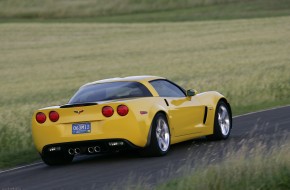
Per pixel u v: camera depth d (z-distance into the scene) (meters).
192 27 178.75
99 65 113.81
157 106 25.52
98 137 24.34
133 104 24.58
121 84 26.52
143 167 22.84
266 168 17.20
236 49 124.50
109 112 24.28
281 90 55.09
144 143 24.75
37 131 25.23
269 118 38.31
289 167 17.17
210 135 29.56
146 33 172.00
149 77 27.48
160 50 134.25
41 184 21.08
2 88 88.06
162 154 25.41
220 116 29.91
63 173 23.33
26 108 45.25
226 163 17.75
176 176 19.69
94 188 19.14
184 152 26.16
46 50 148.62
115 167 23.52
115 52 136.62
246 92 52.94
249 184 16.30
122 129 24.23
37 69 115.25
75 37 171.38
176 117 26.64
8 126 34.97
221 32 162.00
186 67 96.94
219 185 16.08
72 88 78.81
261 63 93.38
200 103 28.62
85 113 24.53
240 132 32.53
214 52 122.00
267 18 187.50
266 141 27.20
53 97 64.75
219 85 56.34
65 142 24.73
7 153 29.61
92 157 27.67
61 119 24.86
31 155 29.22
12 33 181.25
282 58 101.06
